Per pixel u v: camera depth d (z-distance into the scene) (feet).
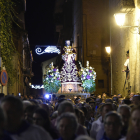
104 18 126.62
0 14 49.32
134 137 12.47
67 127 13.44
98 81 123.95
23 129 12.92
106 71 124.47
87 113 28.66
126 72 70.18
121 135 16.46
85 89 85.61
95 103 40.52
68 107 18.48
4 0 52.11
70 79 88.99
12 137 12.19
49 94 85.40
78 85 89.40
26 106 20.22
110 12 87.10
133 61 63.93
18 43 105.40
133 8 61.57
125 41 71.46
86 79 84.38
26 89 159.22
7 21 54.08
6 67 55.88
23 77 135.13
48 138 13.21
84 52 124.06
